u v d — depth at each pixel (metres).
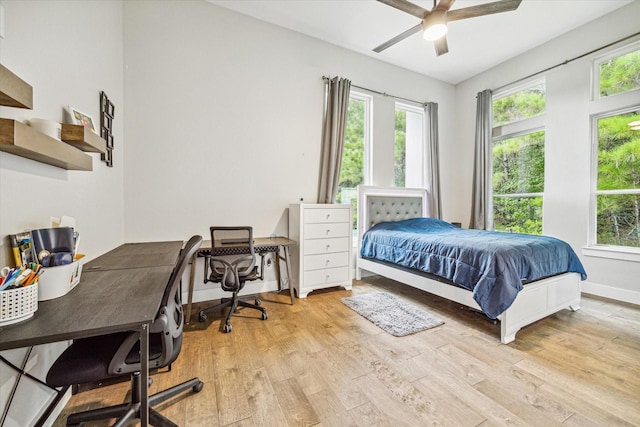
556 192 3.45
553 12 3.00
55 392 1.35
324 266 3.12
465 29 3.30
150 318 0.93
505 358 1.86
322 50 3.54
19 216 1.10
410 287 3.47
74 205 1.59
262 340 2.10
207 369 1.72
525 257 2.19
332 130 3.47
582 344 2.04
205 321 2.44
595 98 3.17
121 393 1.52
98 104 1.98
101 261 1.76
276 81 3.24
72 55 1.61
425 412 1.38
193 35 2.81
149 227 2.66
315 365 1.77
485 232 3.19
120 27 2.45
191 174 2.82
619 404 1.43
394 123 4.15
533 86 3.79
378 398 1.48
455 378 1.64
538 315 2.26
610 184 3.07
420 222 3.69
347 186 3.93
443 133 4.68
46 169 1.30
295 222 3.07
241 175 3.07
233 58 3.01
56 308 0.99
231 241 2.50
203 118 2.87
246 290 3.12
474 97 4.50
